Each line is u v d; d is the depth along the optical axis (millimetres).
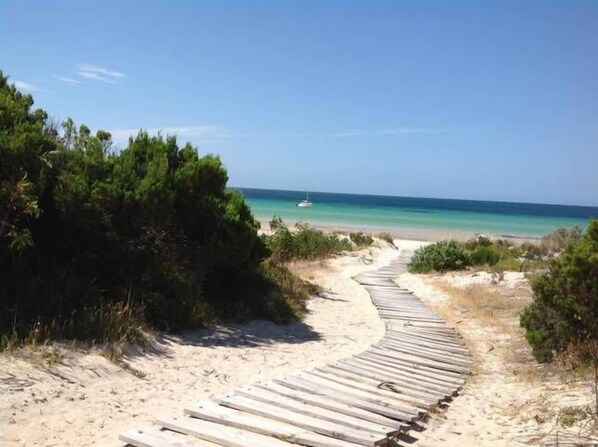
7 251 8266
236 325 10719
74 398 6039
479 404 7070
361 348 10070
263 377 7660
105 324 7824
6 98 9172
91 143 10289
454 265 20891
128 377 6977
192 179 10758
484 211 107500
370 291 17281
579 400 6441
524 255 22219
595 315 8211
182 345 8820
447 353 9953
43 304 7852
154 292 9492
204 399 6496
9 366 6277
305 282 16156
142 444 4746
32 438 5059
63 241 9203
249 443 4785
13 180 7977
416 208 109750
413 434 5762
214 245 11031
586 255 8359
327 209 88562
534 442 5414
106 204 9383
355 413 5875
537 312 9312
